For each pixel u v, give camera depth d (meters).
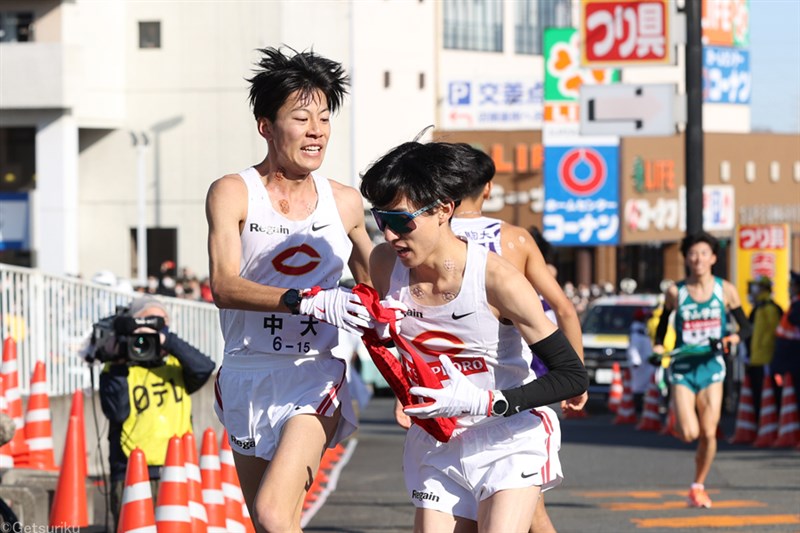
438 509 13.65
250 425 14.78
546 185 105.81
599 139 105.56
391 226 12.77
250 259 14.76
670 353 28.56
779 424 44.75
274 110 14.52
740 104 159.50
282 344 14.63
